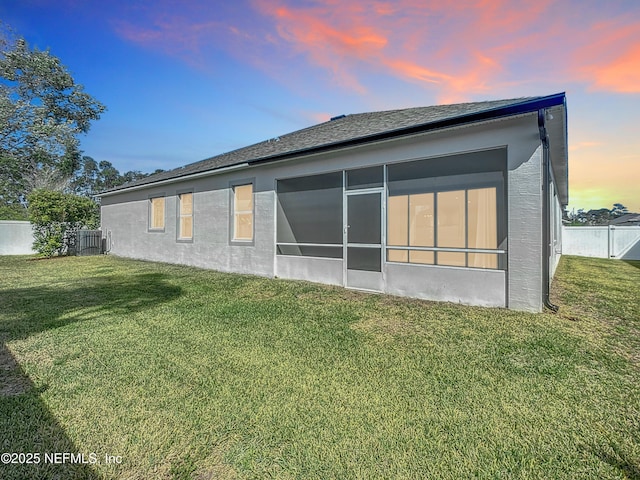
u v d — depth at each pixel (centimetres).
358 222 740
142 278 902
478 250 580
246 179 973
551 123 588
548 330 439
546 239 561
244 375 323
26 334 447
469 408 262
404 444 219
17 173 2255
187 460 206
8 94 2122
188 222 1207
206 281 848
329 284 786
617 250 1620
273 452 212
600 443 220
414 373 324
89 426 241
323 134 955
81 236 1598
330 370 333
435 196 659
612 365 338
